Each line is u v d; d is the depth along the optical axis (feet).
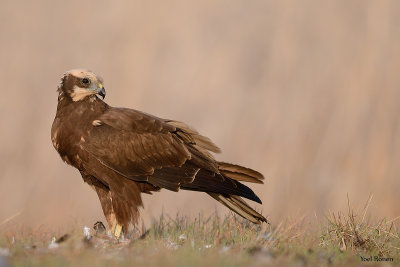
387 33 91.04
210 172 39.01
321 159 83.25
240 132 87.04
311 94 89.04
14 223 39.75
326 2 95.25
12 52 91.20
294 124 86.53
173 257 27.78
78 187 78.89
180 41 95.14
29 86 89.20
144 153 38.14
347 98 87.04
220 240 33.86
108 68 92.48
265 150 84.69
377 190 77.92
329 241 34.76
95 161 37.68
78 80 37.81
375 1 92.79
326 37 93.56
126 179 38.17
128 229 38.11
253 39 95.55
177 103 90.89
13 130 84.33
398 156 82.23
